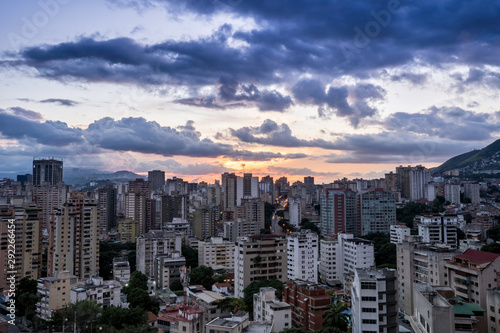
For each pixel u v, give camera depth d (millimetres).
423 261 166250
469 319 99688
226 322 114250
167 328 115438
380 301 104750
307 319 136375
